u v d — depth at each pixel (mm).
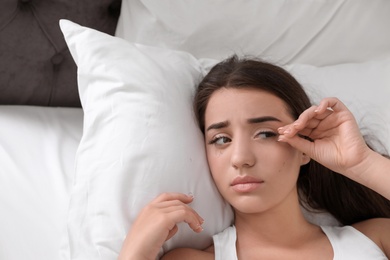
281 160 933
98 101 1004
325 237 994
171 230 901
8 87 1298
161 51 1119
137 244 868
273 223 974
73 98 1365
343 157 933
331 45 1312
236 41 1296
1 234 987
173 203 906
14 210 1021
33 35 1275
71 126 1259
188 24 1261
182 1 1246
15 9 1250
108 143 961
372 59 1321
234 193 935
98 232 916
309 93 1188
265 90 962
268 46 1306
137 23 1269
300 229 991
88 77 1028
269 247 972
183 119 998
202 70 1138
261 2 1263
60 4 1277
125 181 931
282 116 963
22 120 1236
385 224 1022
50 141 1175
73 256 920
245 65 1000
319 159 953
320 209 1109
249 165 918
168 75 1041
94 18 1320
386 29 1305
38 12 1268
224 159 946
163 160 947
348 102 1183
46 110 1315
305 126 962
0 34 1255
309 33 1296
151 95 991
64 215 1014
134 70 1012
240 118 939
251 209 926
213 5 1253
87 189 943
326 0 1270
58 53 1310
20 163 1103
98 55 1028
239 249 974
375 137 1121
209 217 987
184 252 948
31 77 1308
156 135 961
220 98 966
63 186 1060
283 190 938
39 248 968
